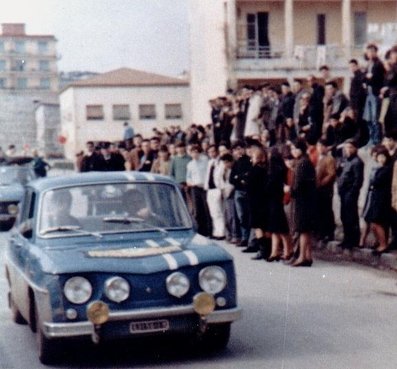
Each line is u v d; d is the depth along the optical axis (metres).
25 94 60.00
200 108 39.75
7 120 59.00
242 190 15.20
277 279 11.48
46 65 60.59
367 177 17.00
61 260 6.86
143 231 7.63
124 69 46.31
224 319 6.87
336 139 16.77
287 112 19.31
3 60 60.72
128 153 23.56
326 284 10.98
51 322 6.68
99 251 7.09
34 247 7.47
